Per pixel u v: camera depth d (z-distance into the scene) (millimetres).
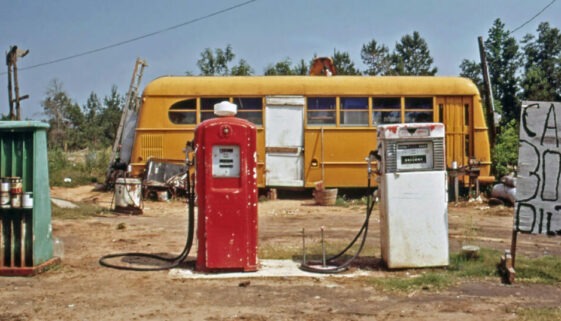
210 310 6109
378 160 8164
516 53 49312
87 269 7973
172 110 18500
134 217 14336
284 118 18391
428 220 7816
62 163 26156
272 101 18344
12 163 7598
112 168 20516
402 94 18375
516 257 8711
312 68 20328
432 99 18469
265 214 15320
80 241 10453
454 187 17578
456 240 10852
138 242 10453
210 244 7684
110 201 17484
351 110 18438
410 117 18453
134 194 14883
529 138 7602
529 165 7586
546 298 6531
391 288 6906
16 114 20188
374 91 18391
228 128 7672
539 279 7352
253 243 7797
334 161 18312
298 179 18344
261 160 18312
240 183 7734
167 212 15461
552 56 52000
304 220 14133
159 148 18422
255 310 6102
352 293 6750
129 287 7035
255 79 18484
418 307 6180
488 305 6242
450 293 6742
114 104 55812
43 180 7828
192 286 7078
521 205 7566
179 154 18422
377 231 12141
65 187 21250
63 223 12781
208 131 7684
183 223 13289
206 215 7691
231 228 7719
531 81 44125
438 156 7836
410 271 7762
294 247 9867
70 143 50156
